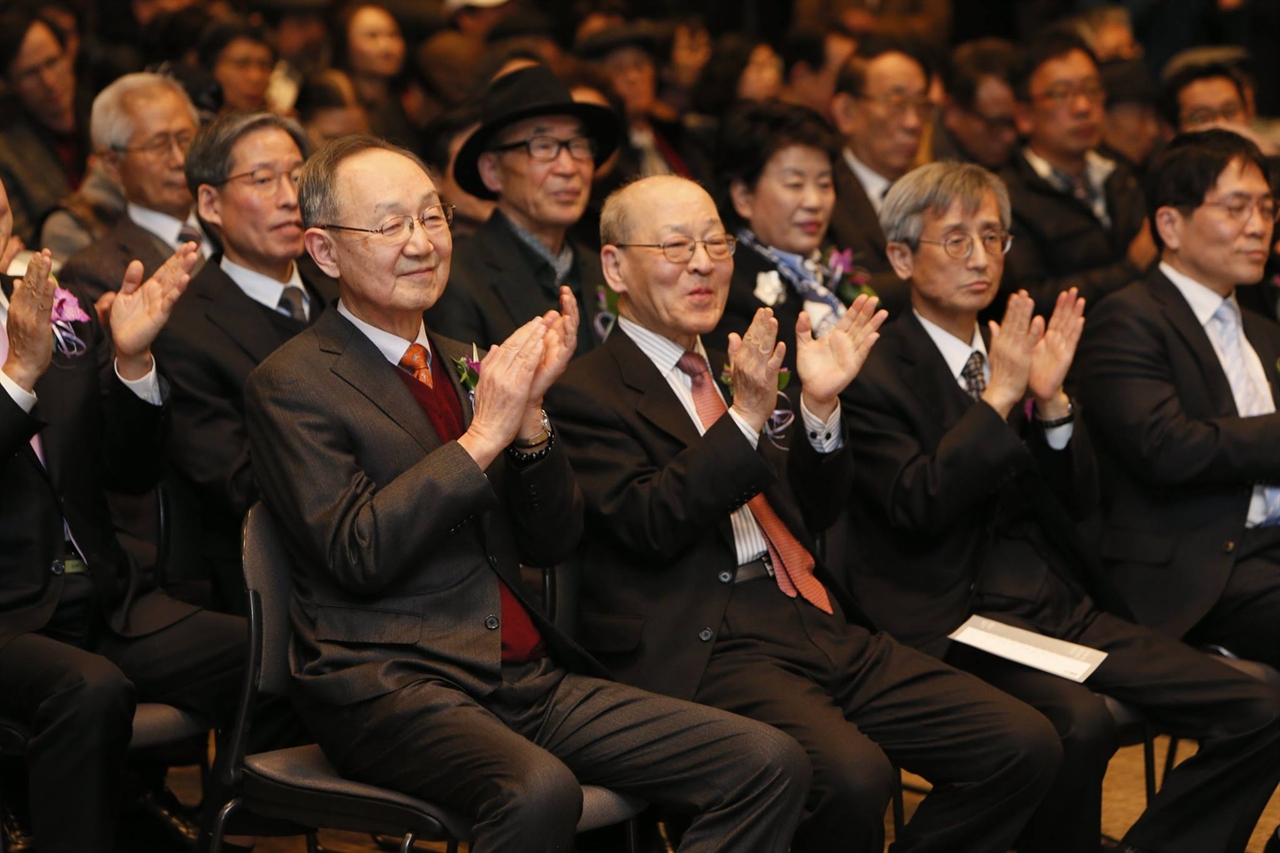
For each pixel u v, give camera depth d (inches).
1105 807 195.8
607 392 165.2
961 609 177.5
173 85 219.6
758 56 327.6
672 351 169.6
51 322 154.6
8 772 171.2
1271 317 232.5
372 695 135.7
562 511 149.6
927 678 161.2
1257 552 189.5
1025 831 165.6
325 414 140.1
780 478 171.9
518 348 139.4
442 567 142.4
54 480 160.4
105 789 144.7
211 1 342.0
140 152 213.0
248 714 140.9
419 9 346.9
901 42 276.7
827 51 322.7
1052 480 182.4
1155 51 405.4
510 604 147.3
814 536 173.9
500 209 215.0
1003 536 184.2
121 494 177.9
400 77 331.6
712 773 138.0
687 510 153.0
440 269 146.7
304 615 141.9
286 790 137.9
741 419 153.9
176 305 184.9
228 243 192.5
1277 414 184.7
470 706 136.0
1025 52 299.4
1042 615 179.5
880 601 180.7
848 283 223.8
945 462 171.5
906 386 183.3
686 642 157.3
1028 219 277.9
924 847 156.5
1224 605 187.5
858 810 144.5
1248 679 169.5
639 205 167.9
